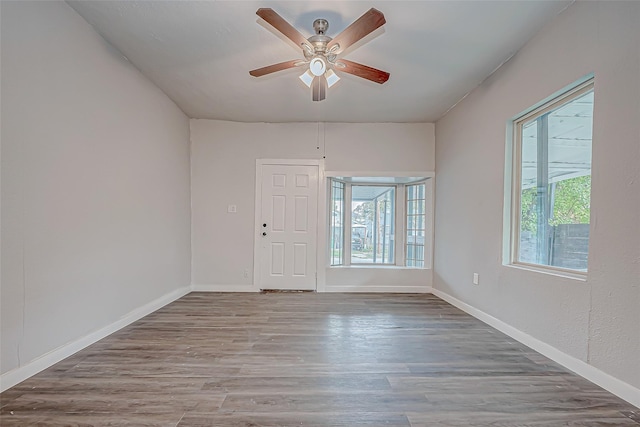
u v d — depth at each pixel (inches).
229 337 103.0
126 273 113.5
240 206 175.6
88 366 80.8
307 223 176.9
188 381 74.2
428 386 73.3
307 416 61.6
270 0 81.6
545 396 69.3
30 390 69.0
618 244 69.1
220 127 174.4
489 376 78.2
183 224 163.6
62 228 83.8
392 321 122.0
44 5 77.4
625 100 68.0
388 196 196.5
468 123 137.6
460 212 144.2
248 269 175.5
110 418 60.0
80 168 90.4
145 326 113.3
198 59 111.7
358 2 82.1
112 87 104.3
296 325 116.1
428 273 176.7
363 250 194.9
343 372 79.7
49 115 79.4
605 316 72.0
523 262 106.8
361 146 176.9
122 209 110.7
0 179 67.2
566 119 90.7
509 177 111.7
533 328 95.5
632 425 59.6
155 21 91.0
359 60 111.5
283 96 141.9
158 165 136.3
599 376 73.3
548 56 90.4
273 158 176.2
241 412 62.5
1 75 67.0
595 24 75.2
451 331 111.0
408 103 148.9
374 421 60.4
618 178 69.4
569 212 89.4
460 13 86.0
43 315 78.2
